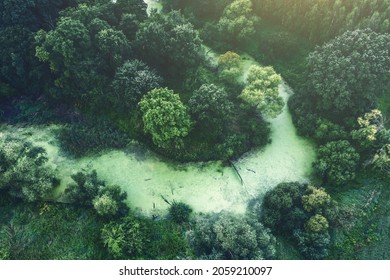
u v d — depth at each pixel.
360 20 57.19
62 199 48.06
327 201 46.03
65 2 58.97
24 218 45.97
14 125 55.06
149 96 50.66
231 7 62.09
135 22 56.84
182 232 45.59
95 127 54.12
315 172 50.75
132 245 42.97
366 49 50.69
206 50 63.56
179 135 49.31
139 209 47.78
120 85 52.47
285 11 62.59
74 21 52.03
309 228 45.12
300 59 60.81
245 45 63.50
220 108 49.62
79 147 52.53
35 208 46.75
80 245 43.97
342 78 50.72
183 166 51.34
